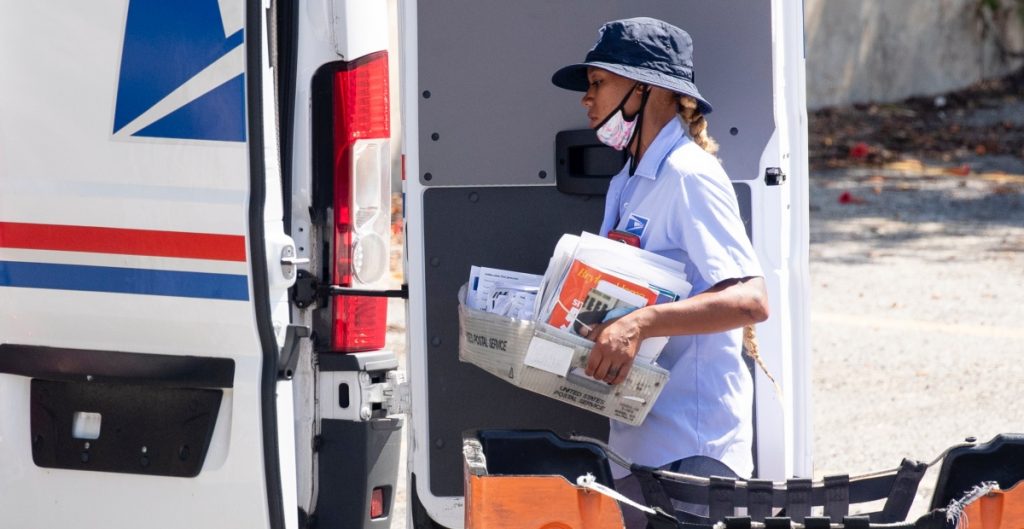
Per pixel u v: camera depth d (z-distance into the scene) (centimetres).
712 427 1510
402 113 1811
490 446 1468
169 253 1534
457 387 1802
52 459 1593
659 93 1522
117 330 1564
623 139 1539
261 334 1511
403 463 2714
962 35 8831
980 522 1348
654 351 1477
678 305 1430
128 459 1564
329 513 1725
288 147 1680
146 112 1533
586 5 1756
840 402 3189
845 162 7225
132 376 1557
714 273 1450
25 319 1594
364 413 1730
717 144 1739
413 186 1795
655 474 1443
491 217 1794
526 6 1762
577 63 1747
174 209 1527
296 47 1677
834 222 5769
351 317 1738
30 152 1577
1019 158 7400
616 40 1514
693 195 1475
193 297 1528
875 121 8069
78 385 1584
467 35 1770
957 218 5844
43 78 1568
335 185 1708
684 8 1734
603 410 1488
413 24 1777
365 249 1753
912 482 1447
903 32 8519
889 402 3181
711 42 1734
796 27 1769
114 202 1547
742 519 1336
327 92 1697
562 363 1459
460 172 1789
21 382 1612
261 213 1502
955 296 4350
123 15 1540
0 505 1623
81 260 1567
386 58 1752
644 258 1455
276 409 1523
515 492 1332
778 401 1758
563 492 1335
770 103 1733
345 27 1694
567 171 1772
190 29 1516
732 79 1736
